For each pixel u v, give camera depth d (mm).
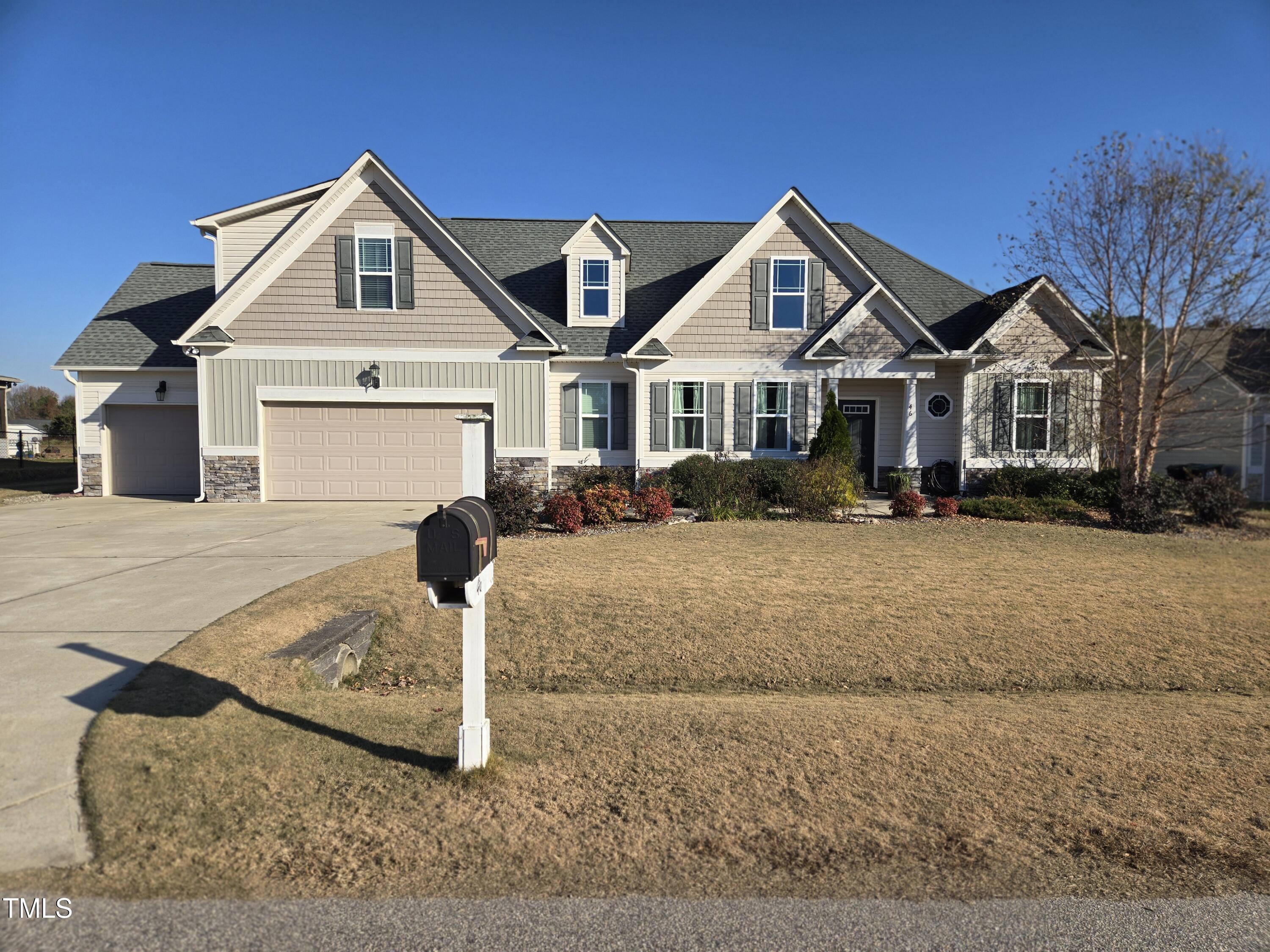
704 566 10047
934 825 3820
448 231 16391
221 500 16531
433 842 3533
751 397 17656
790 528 12891
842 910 3115
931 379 18141
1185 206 15648
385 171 16219
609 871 3346
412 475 16969
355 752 4461
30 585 8258
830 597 8750
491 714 5344
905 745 4918
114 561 9680
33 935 2836
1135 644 7750
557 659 7238
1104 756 4820
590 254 18391
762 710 5656
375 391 16672
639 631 7742
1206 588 9641
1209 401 21562
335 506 15961
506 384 16859
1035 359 17844
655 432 17562
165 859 3320
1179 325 16312
